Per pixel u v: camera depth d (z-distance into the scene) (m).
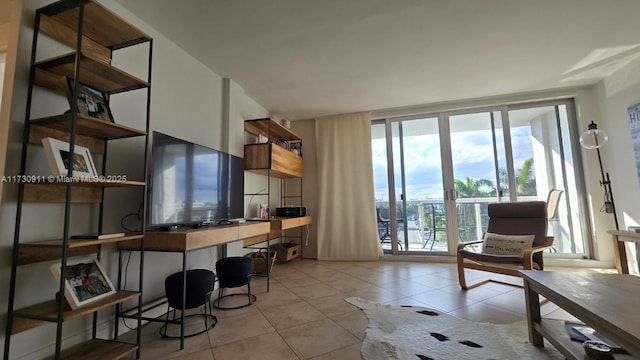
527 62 3.02
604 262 3.52
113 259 1.93
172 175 2.17
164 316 2.22
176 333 1.92
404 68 3.10
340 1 2.07
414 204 4.41
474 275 3.34
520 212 2.97
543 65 3.09
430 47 2.70
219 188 2.77
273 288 2.92
